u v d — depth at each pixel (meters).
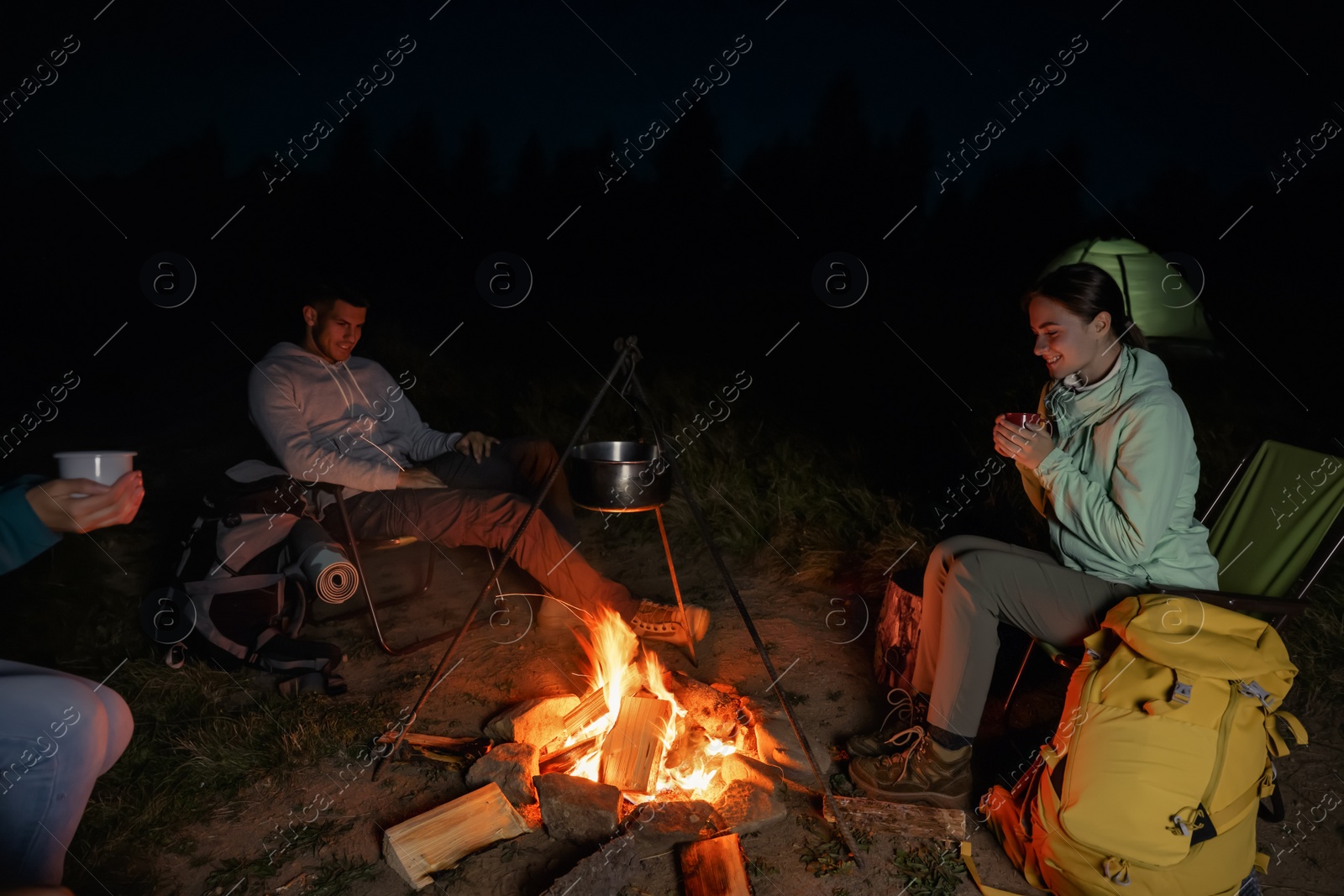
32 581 3.74
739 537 4.50
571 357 8.19
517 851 2.36
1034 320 2.42
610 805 2.33
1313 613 3.28
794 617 3.74
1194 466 2.43
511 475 3.75
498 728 2.84
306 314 3.48
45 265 9.02
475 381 7.22
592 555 4.54
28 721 1.67
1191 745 2.04
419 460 3.90
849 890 2.24
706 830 2.35
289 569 3.20
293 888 2.26
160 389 7.61
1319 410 5.46
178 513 4.82
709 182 12.81
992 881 2.28
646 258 12.47
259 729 2.88
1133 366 2.38
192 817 2.53
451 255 12.03
